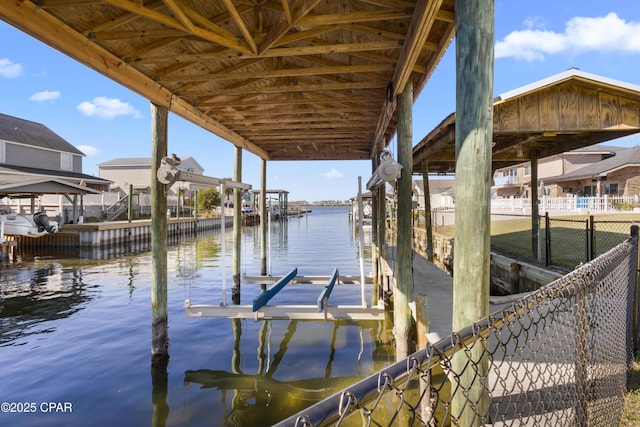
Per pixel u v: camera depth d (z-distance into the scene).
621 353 2.77
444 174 13.62
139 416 3.90
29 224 17.67
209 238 26.45
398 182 4.79
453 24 3.42
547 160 26.97
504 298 5.20
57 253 17.69
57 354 5.54
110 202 30.64
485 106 2.08
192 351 5.61
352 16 3.49
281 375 4.81
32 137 26.33
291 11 3.49
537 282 6.98
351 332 6.45
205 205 39.31
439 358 1.06
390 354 5.45
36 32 3.26
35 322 7.12
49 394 4.37
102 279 11.52
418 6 3.26
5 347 5.82
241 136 8.98
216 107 6.41
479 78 2.08
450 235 14.38
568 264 7.25
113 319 7.31
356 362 5.19
